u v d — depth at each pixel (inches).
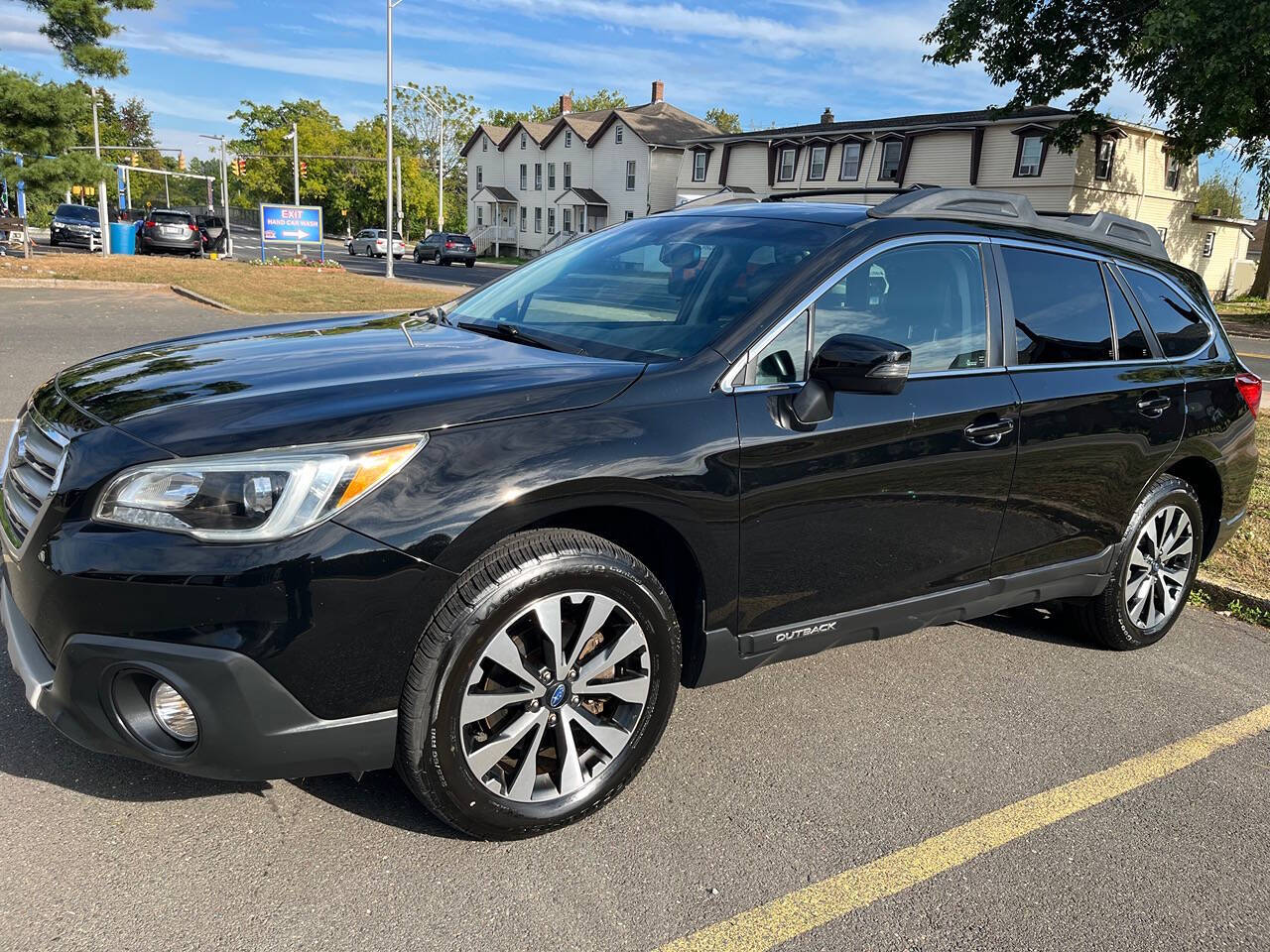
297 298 721.0
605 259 149.7
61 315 540.1
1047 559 149.3
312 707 90.9
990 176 1514.5
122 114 4377.5
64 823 102.7
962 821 116.2
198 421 94.1
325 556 88.3
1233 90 842.2
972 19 1103.6
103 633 87.2
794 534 117.1
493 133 2620.6
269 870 97.7
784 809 115.7
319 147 3080.7
